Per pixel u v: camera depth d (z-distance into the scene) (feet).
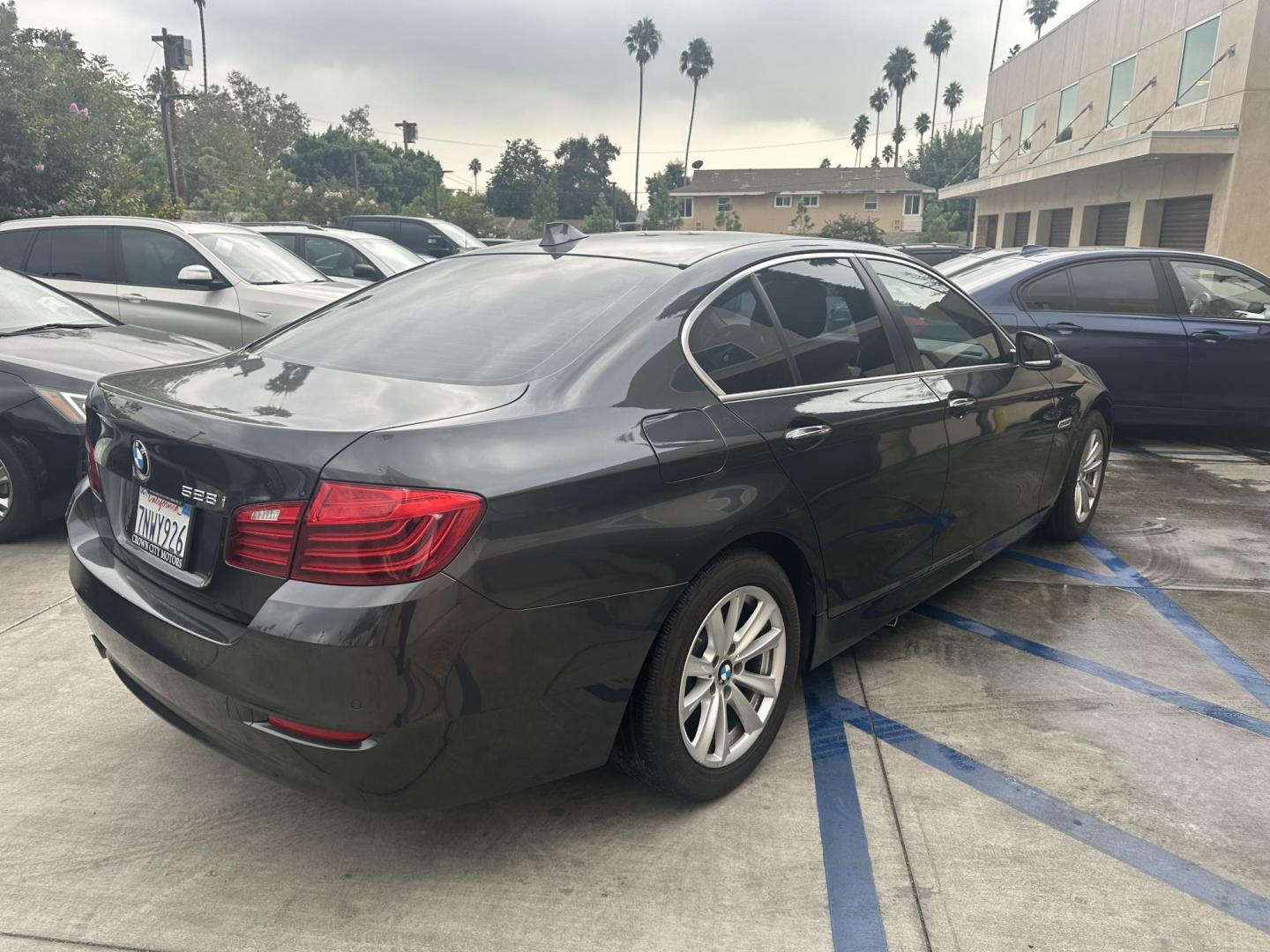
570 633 7.17
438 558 6.50
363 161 270.46
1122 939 7.16
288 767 6.96
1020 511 13.64
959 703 10.79
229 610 6.95
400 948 7.07
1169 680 11.39
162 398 7.97
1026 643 12.39
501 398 7.50
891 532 10.43
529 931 7.26
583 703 7.45
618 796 9.02
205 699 7.07
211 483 7.06
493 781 7.25
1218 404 23.09
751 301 9.35
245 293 25.16
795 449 8.86
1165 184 70.85
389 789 6.81
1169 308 23.21
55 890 7.66
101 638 8.20
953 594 14.14
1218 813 8.73
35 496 15.60
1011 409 12.60
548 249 10.55
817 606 9.64
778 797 8.99
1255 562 15.57
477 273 10.30
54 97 62.03
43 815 8.64
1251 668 11.69
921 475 10.69
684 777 8.39
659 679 7.93
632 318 8.45
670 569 7.69
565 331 8.43
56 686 11.05
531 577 6.88
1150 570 15.15
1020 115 108.99
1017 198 103.86
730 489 8.23
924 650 12.20
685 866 8.00
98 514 8.86
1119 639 12.55
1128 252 23.66
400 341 8.91
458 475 6.66
